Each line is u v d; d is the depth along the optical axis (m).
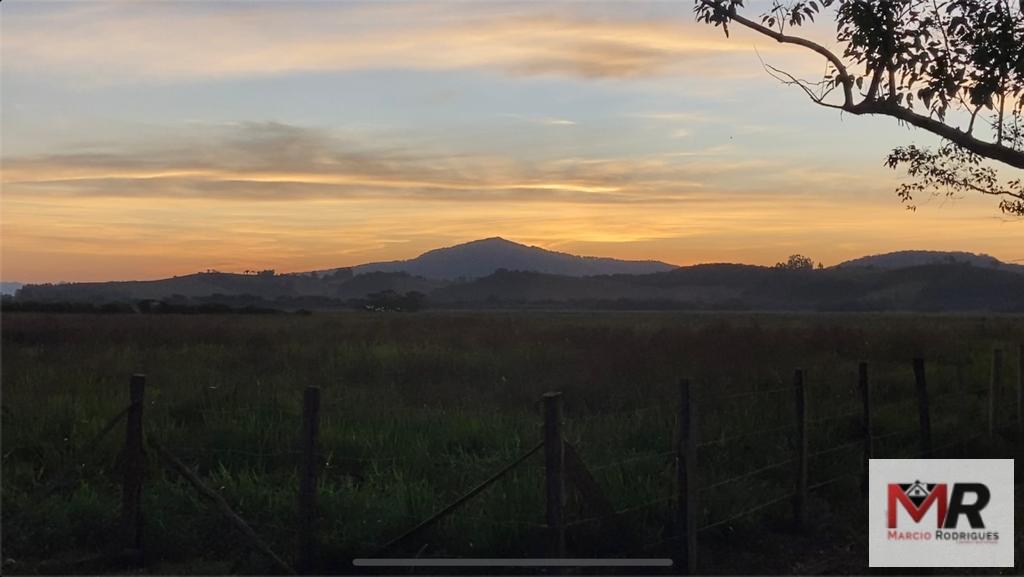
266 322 48.94
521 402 16.27
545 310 160.75
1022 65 10.34
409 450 10.40
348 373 20.62
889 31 10.59
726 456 10.02
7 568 7.27
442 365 21.78
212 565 7.49
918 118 11.05
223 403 13.77
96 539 7.91
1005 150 10.86
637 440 10.84
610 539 7.53
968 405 14.04
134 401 7.73
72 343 29.19
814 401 14.29
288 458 10.38
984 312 149.62
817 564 7.78
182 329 36.16
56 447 10.60
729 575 7.46
